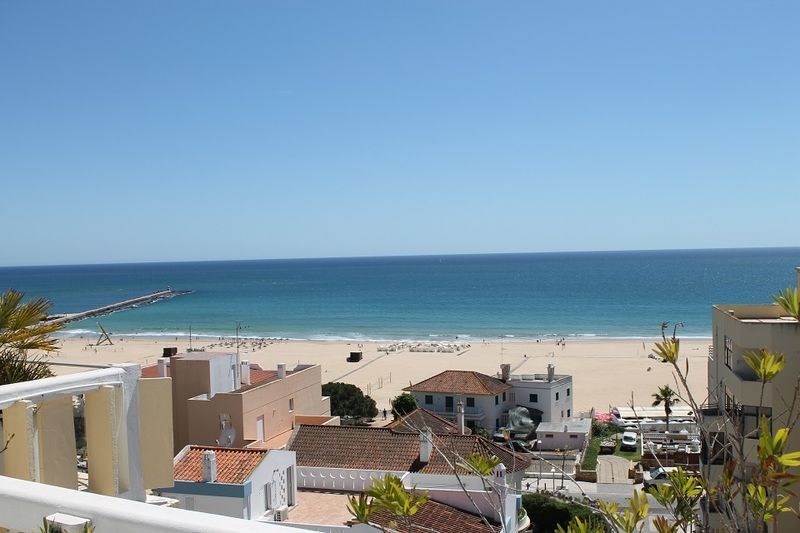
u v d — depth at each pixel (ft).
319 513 99.76
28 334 39.65
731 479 24.59
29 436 30.17
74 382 32.24
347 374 381.81
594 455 210.38
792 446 75.61
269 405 149.89
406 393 259.60
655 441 209.77
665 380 341.00
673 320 604.90
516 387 259.60
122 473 33.55
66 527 18.39
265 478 98.73
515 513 94.22
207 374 144.15
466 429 169.27
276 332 585.63
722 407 32.96
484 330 578.25
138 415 34.65
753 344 79.51
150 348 479.82
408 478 104.58
